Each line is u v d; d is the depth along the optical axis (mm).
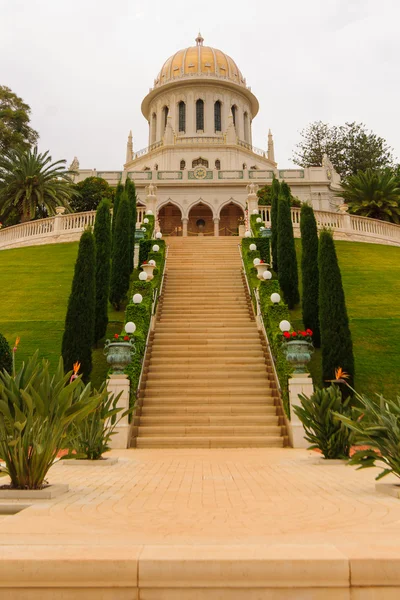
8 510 4992
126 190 25578
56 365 14211
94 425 8875
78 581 2793
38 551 2994
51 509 4750
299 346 11344
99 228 17891
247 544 3193
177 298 19297
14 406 5742
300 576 2770
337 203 47281
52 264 24938
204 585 2760
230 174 45250
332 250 13961
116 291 20234
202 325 16766
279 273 20109
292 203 35062
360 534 3596
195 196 44312
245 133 60875
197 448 10852
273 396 12812
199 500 5262
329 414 8938
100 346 16516
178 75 58656
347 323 13273
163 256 22328
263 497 5438
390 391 12883
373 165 60125
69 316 13844
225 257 24391
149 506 4914
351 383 12781
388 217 39062
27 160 37375
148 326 15469
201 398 12602
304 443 10852
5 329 17109
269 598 2736
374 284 21406
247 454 9820
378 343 15633
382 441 6035
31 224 31703
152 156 54750
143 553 2938
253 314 17781
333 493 5691
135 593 2768
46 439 5766
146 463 8633
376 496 5488
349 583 2762
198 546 3107
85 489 6035
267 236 25141
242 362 14305
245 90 59969
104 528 3873
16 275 23375
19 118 48844
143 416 12016
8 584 2801
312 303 16641
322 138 63312
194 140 54281
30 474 5723
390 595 2744
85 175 46031
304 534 3621
